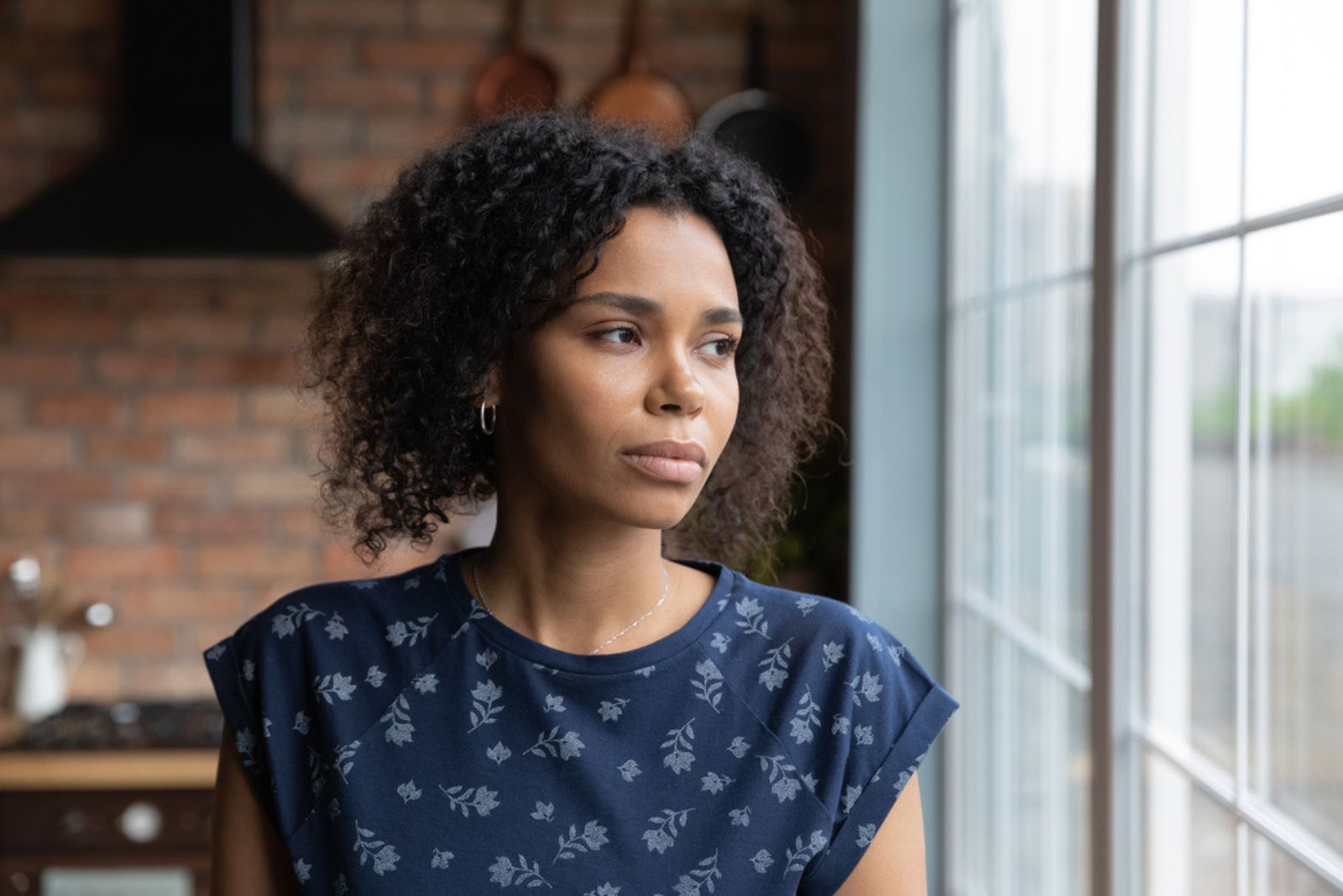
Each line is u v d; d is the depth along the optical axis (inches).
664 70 145.1
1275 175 54.1
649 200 39.6
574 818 40.4
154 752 122.5
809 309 48.7
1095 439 71.0
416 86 144.0
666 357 38.4
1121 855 70.1
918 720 42.8
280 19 142.8
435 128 144.3
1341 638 49.7
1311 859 51.8
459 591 43.3
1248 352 56.7
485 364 40.9
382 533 47.3
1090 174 79.0
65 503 143.6
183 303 143.6
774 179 47.5
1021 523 95.3
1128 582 69.6
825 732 41.9
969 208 109.0
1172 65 64.9
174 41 132.3
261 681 43.0
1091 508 71.7
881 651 43.4
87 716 134.3
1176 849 65.4
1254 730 57.1
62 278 142.6
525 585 42.5
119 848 122.4
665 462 38.3
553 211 38.8
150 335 143.5
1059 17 85.2
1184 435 63.6
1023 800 94.7
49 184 141.4
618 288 38.3
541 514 41.8
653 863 40.2
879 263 116.2
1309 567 52.0
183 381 143.9
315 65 143.3
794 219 49.7
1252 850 56.9
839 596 128.0
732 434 47.8
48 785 121.5
